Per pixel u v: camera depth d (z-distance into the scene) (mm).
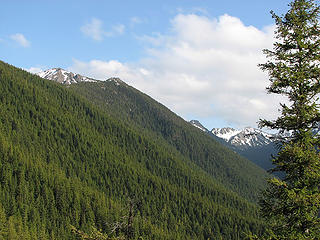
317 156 12617
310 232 12570
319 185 12766
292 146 13484
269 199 13703
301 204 12156
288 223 13109
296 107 13961
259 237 12922
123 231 13867
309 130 13367
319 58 13953
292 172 13492
